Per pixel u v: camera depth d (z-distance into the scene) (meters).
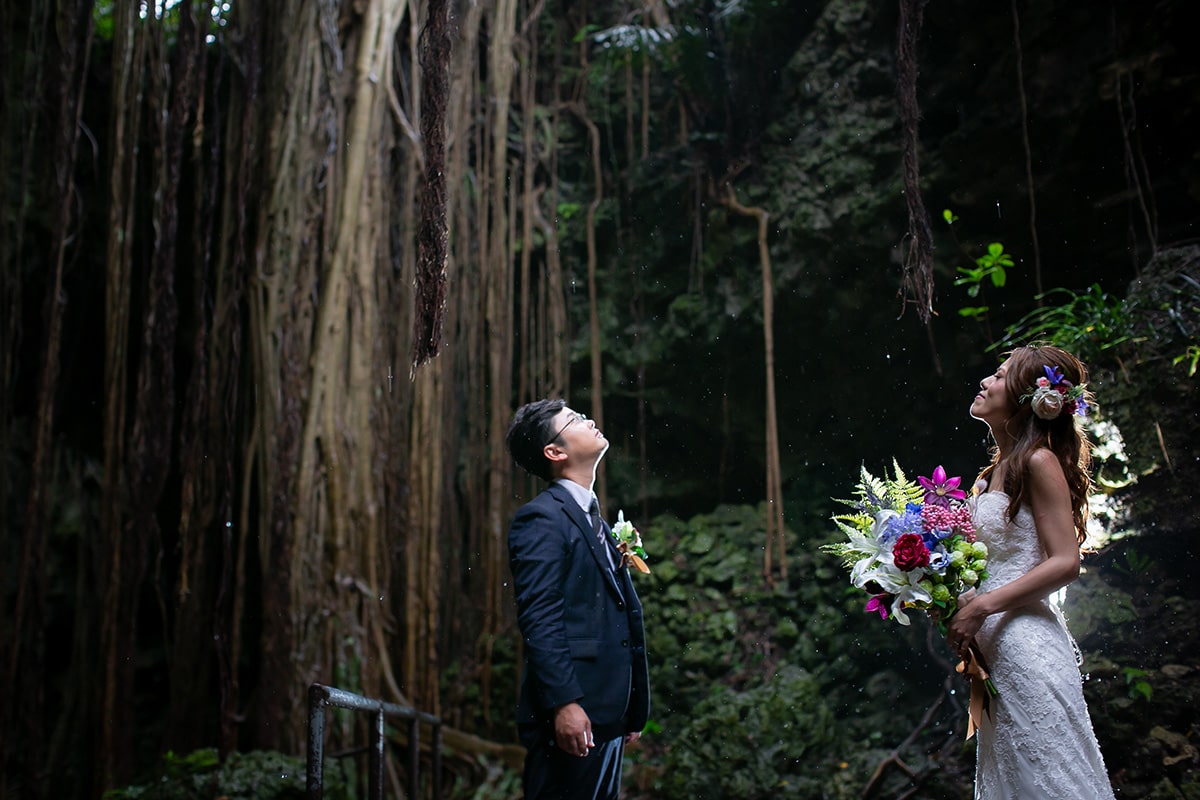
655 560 6.65
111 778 5.83
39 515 5.95
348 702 2.93
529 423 2.78
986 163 5.53
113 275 6.04
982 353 5.82
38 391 5.96
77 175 6.64
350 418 6.12
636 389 7.08
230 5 6.34
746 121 6.76
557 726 2.38
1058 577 2.22
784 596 6.25
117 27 6.07
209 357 6.24
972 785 5.02
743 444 6.89
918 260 3.60
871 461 6.44
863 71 6.07
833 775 5.31
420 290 2.81
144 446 6.04
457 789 5.93
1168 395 4.40
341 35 6.32
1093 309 4.70
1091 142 5.21
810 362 6.57
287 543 5.95
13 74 6.11
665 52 6.79
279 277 6.08
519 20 7.33
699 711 5.71
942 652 5.65
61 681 6.38
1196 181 4.94
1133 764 4.16
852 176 6.04
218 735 6.08
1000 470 2.44
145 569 6.09
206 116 6.52
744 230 6.68
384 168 6.35
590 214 7.12
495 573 6.57
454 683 6.40
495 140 6.86
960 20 5.52
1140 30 4.93
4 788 5.76
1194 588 4.36
